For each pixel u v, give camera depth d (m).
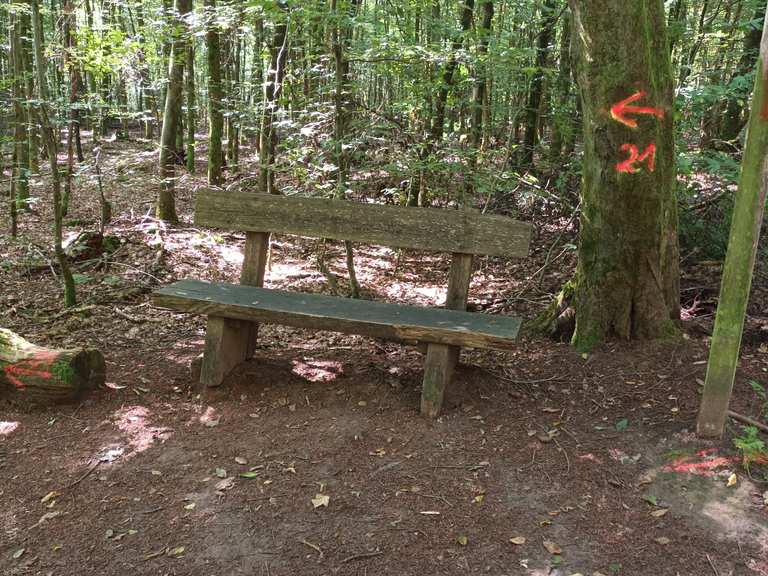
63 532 2.30
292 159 5.39
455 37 5.41
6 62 11.30
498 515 2.40
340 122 5.21
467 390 3.31
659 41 3.58
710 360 2.78
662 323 3.78
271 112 5.79
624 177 3.54
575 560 2.17
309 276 6.43
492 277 6.23
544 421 3.08
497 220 3.31
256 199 3.70
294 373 3.58
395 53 5.14
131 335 4.50
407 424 3.02
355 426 3.00
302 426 3.02
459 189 6.23
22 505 2.45
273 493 2.52
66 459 2.76
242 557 2.17
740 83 4.64
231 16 5.24
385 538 2.26
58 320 4.76
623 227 3.66
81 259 6.44
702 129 6.46
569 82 6.73
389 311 3.25
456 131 7.47
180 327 4.75
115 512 2.41
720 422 2.82
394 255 7.34
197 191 3.80
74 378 3.17
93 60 6.00
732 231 2.60
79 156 12.43
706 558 2.18
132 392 3.38
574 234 6.15
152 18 6.04
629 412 3.14
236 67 12.29
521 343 4.05
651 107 3.40
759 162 2.46
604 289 3.79
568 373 3.58
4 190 10.19
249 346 3.68
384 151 5.61
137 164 7.59
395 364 3.79
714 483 2.57
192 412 3.19
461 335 2.90
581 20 3.41
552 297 5.26
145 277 6.06
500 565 2.14
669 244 3.83
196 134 21.36
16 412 3.14
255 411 3.18
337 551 2.20
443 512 2.41
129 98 15.02
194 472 2.67
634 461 2.75
